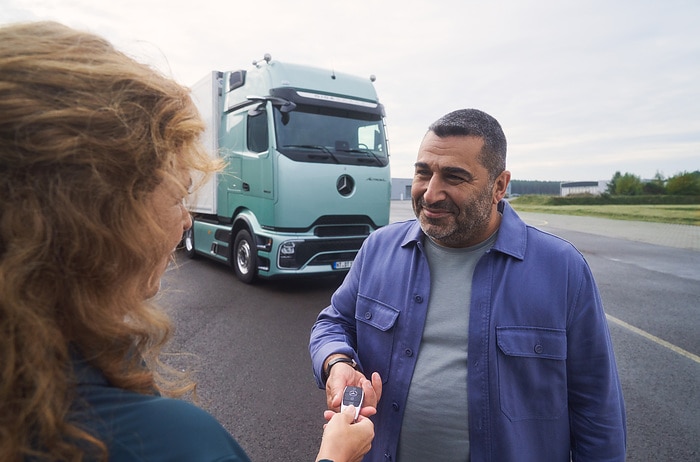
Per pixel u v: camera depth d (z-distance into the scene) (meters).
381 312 1.50
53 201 0.52
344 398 1.10
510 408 1.28
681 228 17.78
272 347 4.11
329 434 0.91
